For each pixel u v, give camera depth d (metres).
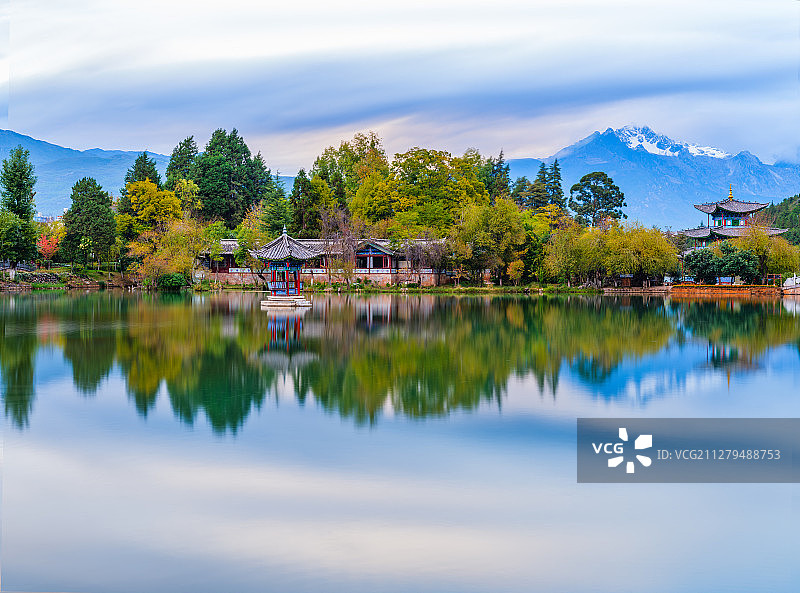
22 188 129.12
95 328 58.75
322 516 19.39
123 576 16.59
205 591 16.02
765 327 62.81
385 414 29.34
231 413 29.48
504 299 102.62
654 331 58.75
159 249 125.44
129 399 31.89
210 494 20.77
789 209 184.12
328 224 132.50
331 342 50.31
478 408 30.44
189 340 51.16
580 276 125.56
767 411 30.48
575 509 19.94
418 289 120.19
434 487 21.34
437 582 16.28
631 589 16.05
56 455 24.09
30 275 127.12
